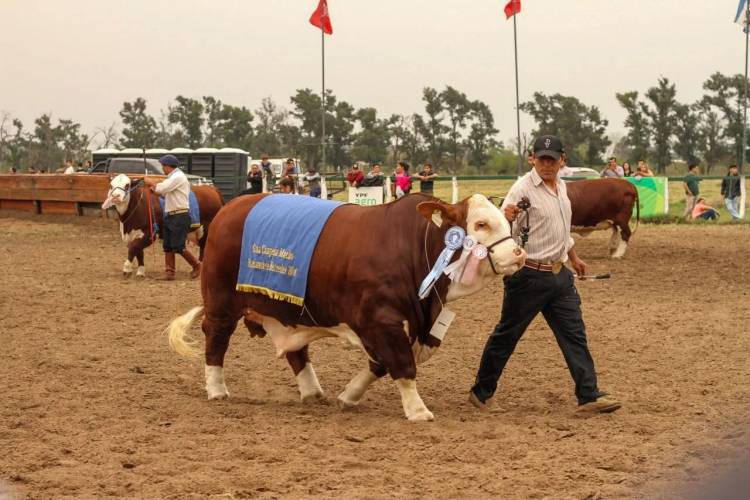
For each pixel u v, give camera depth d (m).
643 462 6.08
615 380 8.94
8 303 13.48
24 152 75.62
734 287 14.93
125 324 11.95
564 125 66.56
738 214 28.45
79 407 7.82
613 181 18.66
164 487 5.62
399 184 26.58
